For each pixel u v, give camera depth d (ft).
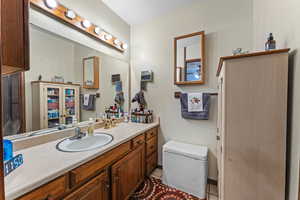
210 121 6.24
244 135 3.38
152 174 6.88
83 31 5.54
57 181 2.68
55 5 4.31
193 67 6.46
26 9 2.07
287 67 3.03
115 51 7.27
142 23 7.83
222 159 3.76
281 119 3.09
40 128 4.25
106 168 3.91
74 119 5.28
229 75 3.49
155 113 7.52
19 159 2.78
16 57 1.95
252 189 3.34
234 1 5.72
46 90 4.42
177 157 5.86
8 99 3.60
